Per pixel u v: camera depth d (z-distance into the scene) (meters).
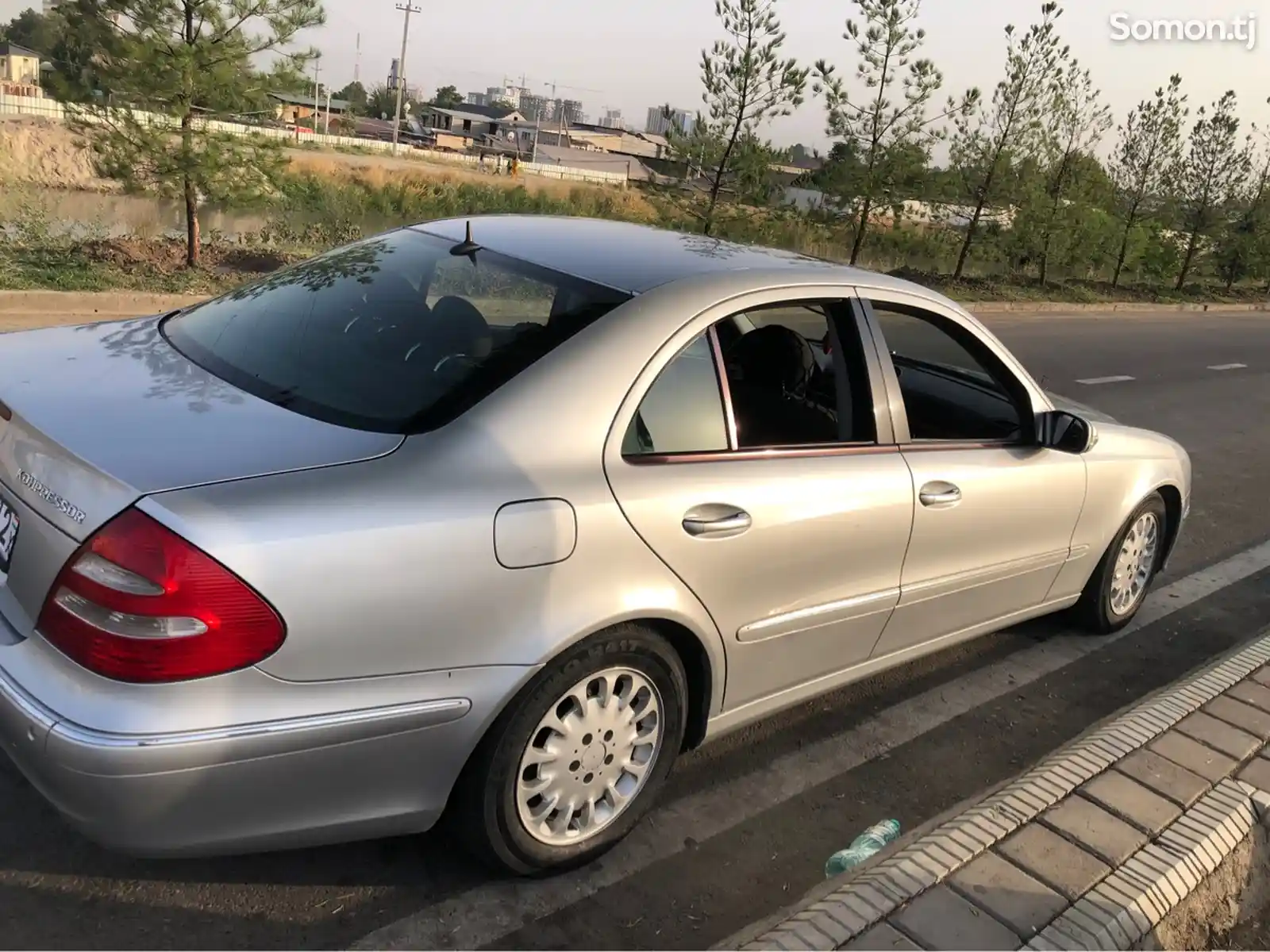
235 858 2.79
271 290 3.39
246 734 2.20
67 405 2.55
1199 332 21.12
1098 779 3.21
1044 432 4.01
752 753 3.66
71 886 2.63
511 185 40.75
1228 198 28.83
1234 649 4.50
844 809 3.40
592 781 2.81
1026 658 4.67
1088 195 25.02
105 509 2.20
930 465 3.56
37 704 2.17
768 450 3.10
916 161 19.67
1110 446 4.52
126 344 3.09
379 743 2.37
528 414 2.60
